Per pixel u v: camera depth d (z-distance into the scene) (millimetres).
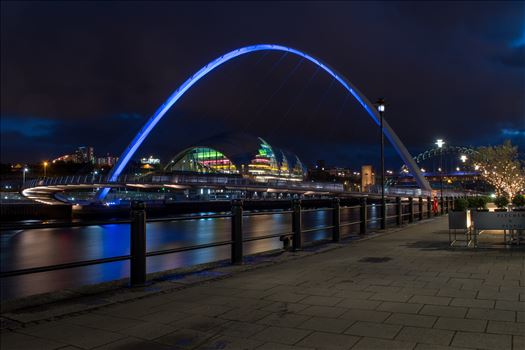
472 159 63188
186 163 173125
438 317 5293
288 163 189375
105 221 7223
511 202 36625
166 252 8156
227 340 4703
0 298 17344
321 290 6988
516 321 5059
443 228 19438
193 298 6680
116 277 22328
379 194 87125
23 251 39000
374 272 8477
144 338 4836
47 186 103750
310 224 53188
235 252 9891
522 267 8633
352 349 4309
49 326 5363
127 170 183875
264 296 6680
